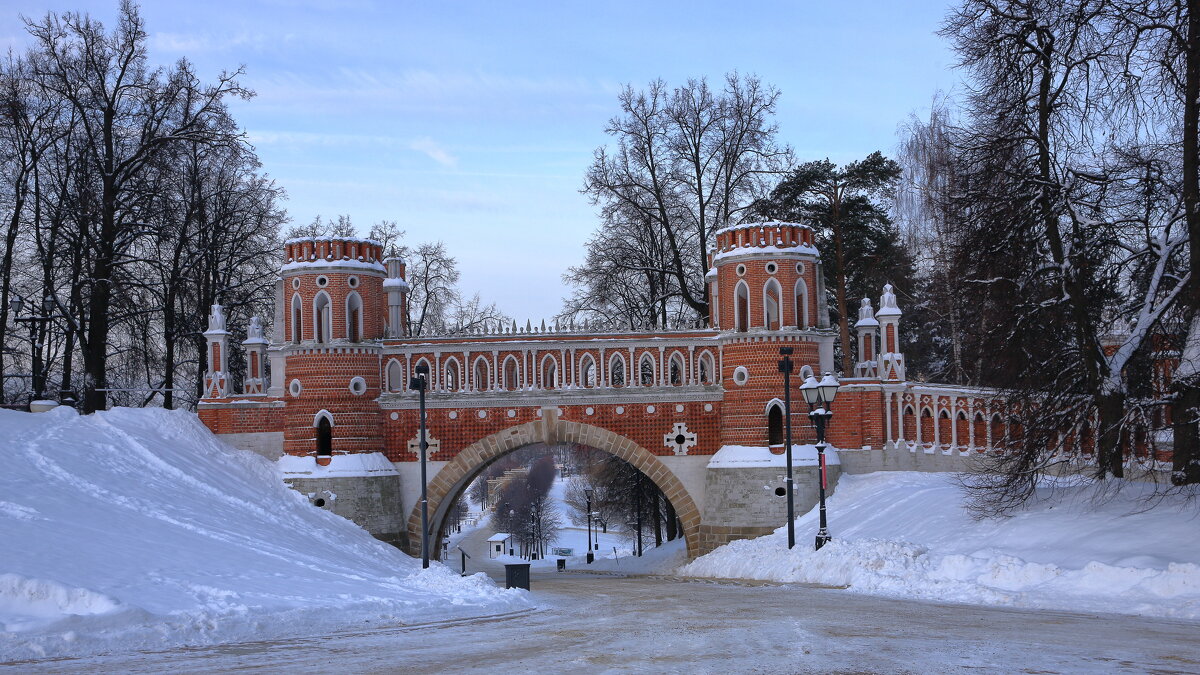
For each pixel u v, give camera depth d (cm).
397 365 4681
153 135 5138
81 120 5069
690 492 4544
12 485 3011
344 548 3922
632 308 6153
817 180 5756
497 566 7388
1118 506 2916
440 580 3056
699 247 5991
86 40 5003
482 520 17500
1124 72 3106
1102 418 3050
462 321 7675
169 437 4353
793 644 1652
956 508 3412
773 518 4306
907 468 4466
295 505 4359
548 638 1809
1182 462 2941
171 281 5338
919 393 4494
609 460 7119
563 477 19425
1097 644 1612
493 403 4609
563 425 4597
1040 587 2405
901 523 3534
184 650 1709
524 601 2631
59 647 1684
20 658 1620
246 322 5906
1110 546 2581
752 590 2944
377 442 4603
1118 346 3189
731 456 4406
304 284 4584
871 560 2978
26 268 5259
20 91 4947
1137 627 1822
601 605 2558
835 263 5878
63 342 5525
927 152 5972
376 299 4684
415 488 4616
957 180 3450
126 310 5234
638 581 3841
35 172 4988
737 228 4500
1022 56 3300
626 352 4619
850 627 1864
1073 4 3131
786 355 3600
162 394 5984
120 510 3125
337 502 4438
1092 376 3066
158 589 2170
